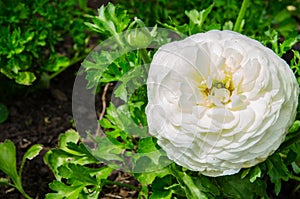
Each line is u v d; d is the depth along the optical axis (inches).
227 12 26.7
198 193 18.9
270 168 18.4
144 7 27.9
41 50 28.2
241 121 16.2
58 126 26.6
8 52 25.1
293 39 20.6
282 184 24.0
